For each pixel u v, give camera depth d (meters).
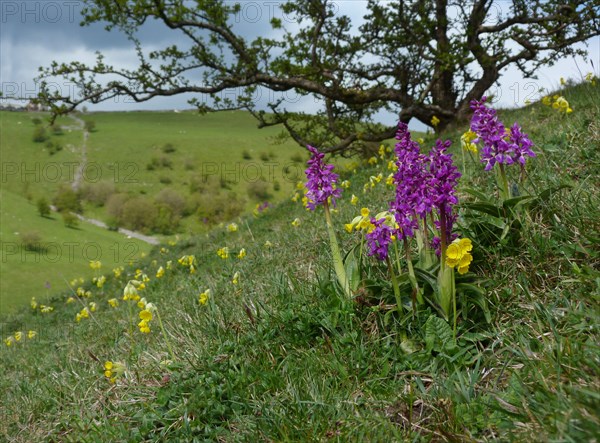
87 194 88.25
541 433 2.13
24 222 75.25
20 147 107.06
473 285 3.11
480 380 2.78
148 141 107.56
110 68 14.59
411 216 3.23
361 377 3.10
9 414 4.62
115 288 13.47
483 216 3.67
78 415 3.83
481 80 16.78
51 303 14.63
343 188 10.26
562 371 2.44
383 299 3.49
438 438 2.48
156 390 3.58
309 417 2.89
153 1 14.29
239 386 3.26
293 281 4.21
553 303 3.02
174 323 4.99
